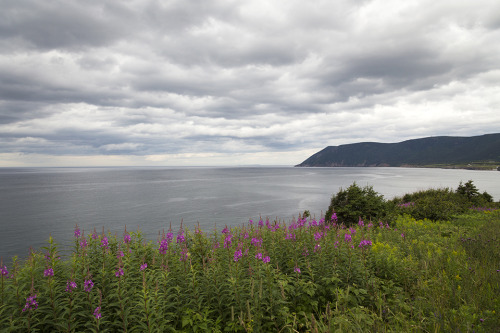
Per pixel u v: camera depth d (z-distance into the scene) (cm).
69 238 3603
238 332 552
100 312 509
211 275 642
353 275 725
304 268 752
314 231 936
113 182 17638
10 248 3203
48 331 518
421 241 1209
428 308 589
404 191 8794
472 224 1730
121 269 557
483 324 503
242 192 10038
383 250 976
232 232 1152
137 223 4494
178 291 588
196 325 542
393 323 553
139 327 514
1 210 6075
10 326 466
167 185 14325
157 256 781
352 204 1961
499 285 664
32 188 12800
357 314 544
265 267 634
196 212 5569
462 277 741
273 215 5094
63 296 562
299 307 640
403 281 767
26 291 528
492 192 7300
